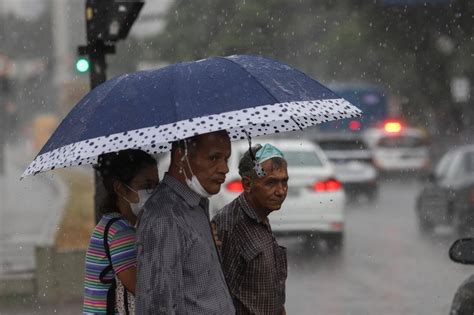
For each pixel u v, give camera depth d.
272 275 11.72
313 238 35.91
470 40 106.81
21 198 63.50
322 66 116.31
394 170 86.44
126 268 10.48
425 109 117.44
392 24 110.12
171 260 9.76
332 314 24.75
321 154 37.28
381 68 114.81
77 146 9.84
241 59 10.38
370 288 28.45
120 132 9.68
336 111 10.20
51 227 38.31
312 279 30.23
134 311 10.42
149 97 9.81
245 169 11.77
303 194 35.47
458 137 110.38
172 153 10.25
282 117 9.65
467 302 14.49
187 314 9.80
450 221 41.06
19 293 27.27
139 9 19.64
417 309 25.30
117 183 10.73
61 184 69.50
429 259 33.94
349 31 111.94
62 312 25.62
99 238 10.57
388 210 53.12
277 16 112.75
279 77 10.20
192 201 10.15
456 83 90.81
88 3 20.52
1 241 39.28
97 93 10.30
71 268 27.47
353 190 61.31
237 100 9.73
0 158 82.31
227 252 11.75
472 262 13.84
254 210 11.78
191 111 9.59
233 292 11.70
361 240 39.22
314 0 112.88
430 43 110.00
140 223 10.01
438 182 42.28
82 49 20.84
